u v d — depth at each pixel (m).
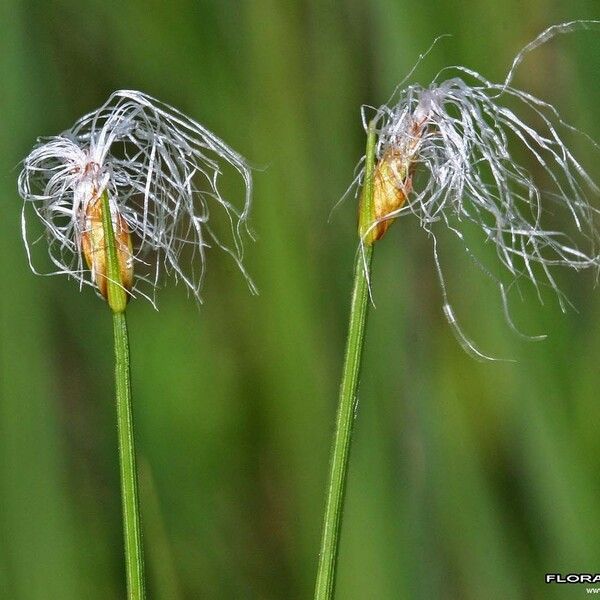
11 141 0.21
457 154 0.17
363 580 0.21
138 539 0.17
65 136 0.17
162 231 0.17
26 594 0.21
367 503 0.21
